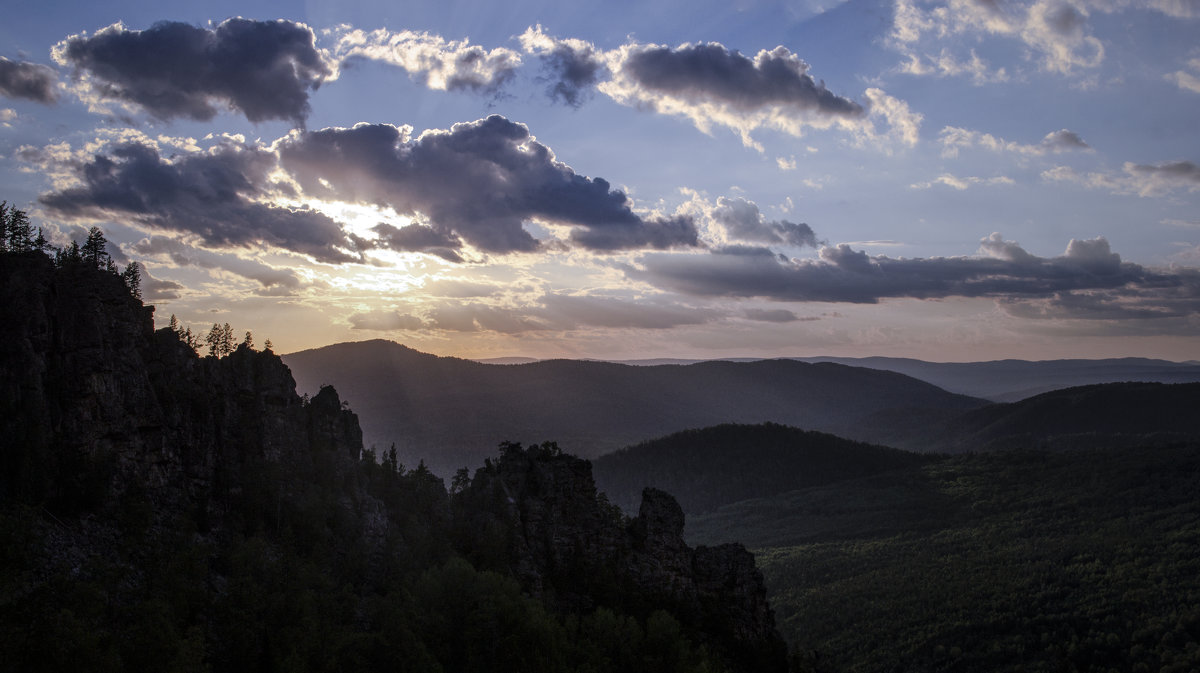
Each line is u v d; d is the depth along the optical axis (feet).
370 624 361.71
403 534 453.58
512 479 528.63
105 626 257.96
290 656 293.43
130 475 331.77
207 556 326.65
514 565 469.57
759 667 492.95
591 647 397.19
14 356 309.42
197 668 260.01
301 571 343.87
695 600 514.27
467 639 370.53
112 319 345.51
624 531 531.91
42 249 345.92
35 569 264.72
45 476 295.89
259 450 406.41
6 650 225.15
